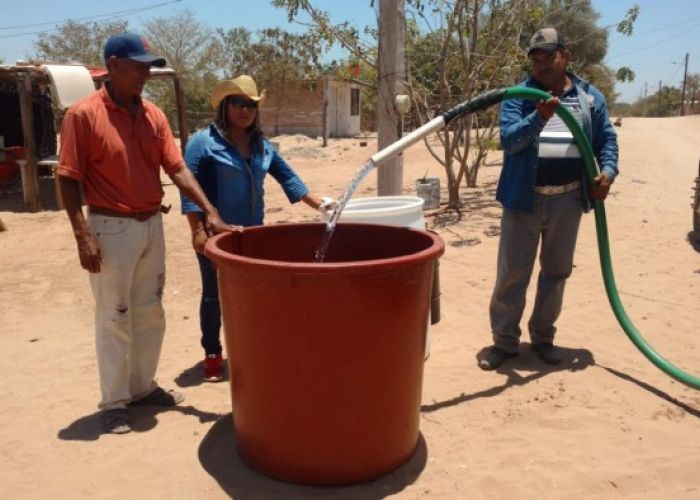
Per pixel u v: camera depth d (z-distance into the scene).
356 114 33.50
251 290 2.66
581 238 7.75
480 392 3.84
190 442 3.31
